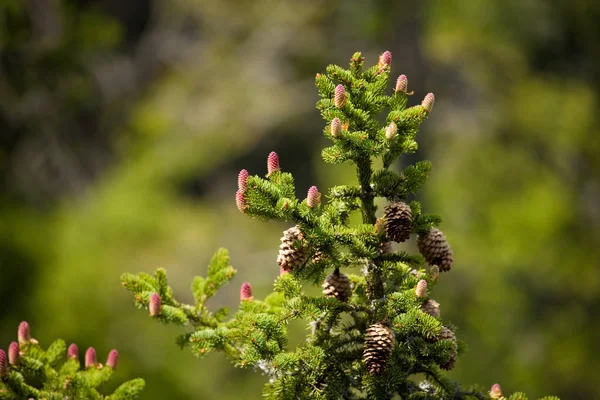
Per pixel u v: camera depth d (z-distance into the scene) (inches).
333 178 855.7
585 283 694.5
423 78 856.3
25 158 647.8
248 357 137.0
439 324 132.5
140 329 554.6
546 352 663.8
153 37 998.4
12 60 551.5
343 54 941.8
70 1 571.5
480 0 848.3
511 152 797.2
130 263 652.7
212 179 881.5
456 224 738.2
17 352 150.9
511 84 844.6
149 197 745.6
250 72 971.9
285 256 135.6
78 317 546.6
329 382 137.0
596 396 659.4
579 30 818.8
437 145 820.0
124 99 893.2
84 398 153.9
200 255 724.7
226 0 1007.0
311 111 935.7
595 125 795.4
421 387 141.4
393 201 139.5
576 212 751.7
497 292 675.4
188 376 551.2
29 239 585.9
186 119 935.0
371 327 131.6
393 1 844.6
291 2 1000.2
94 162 750.5
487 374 648.4
